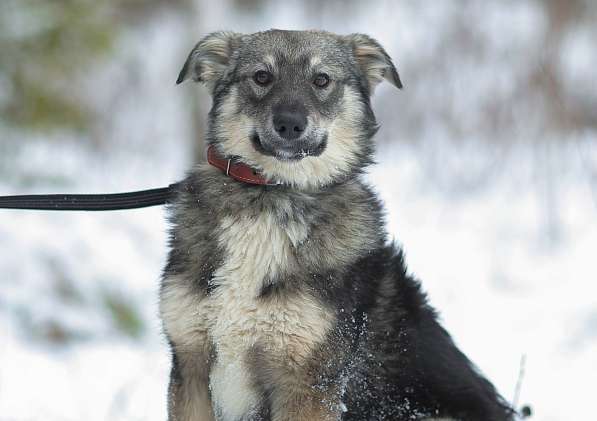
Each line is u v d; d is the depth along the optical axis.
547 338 11.71
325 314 5.59
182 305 5.73
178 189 6.22
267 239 5.74
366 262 5.96
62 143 18.28
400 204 17.00
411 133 18.70
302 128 5.89
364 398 5.98
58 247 13.34
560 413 9.33
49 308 12.05
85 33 15.31
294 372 5.63
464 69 18.47
